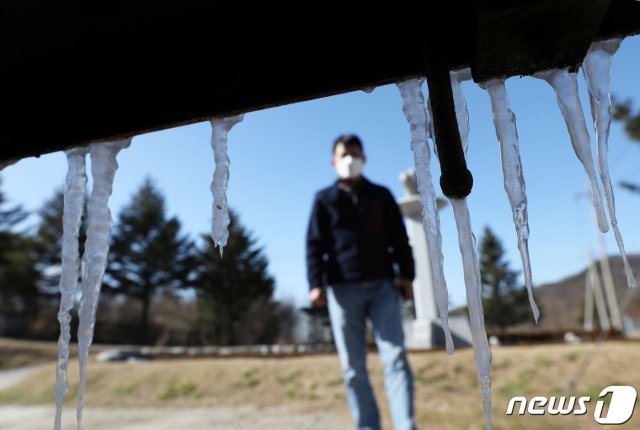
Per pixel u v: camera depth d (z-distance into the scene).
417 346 7.11
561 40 0.62
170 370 5.39
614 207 0.75
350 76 0.73
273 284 27.64
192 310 28.91
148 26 0.69
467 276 0.79
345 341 2.39
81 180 0.99
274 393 4.29
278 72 0.74
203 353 10.86
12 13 0.64
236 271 27.20
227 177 0.92
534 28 0.59
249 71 0.75
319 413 3.38
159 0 0.64
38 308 28.31
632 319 21.81
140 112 0.80
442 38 0.68
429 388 3.80
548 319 43.00
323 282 2.62
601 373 3.44
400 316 2.41
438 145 0.67
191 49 0.73
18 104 0.83
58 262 29.59
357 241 2.50
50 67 0.76
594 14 0.57
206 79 0.76
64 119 0.83
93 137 0.83
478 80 0.74
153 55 0.74
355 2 0.68
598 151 0.74
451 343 0.84
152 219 28.94
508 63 0.68
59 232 29.69
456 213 0.75
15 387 6.06
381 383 4.15
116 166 0.99
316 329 29.14
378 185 2.72
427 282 7.42
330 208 2.61
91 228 0.96
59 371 0.97
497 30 0.59
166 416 3.73
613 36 0.70
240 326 28.52
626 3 0.67
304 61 0.73
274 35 0.72
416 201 7.59
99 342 25.84
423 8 0.67
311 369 4.74
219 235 0.91
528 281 0.80
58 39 0.70
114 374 5.59
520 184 0.79
